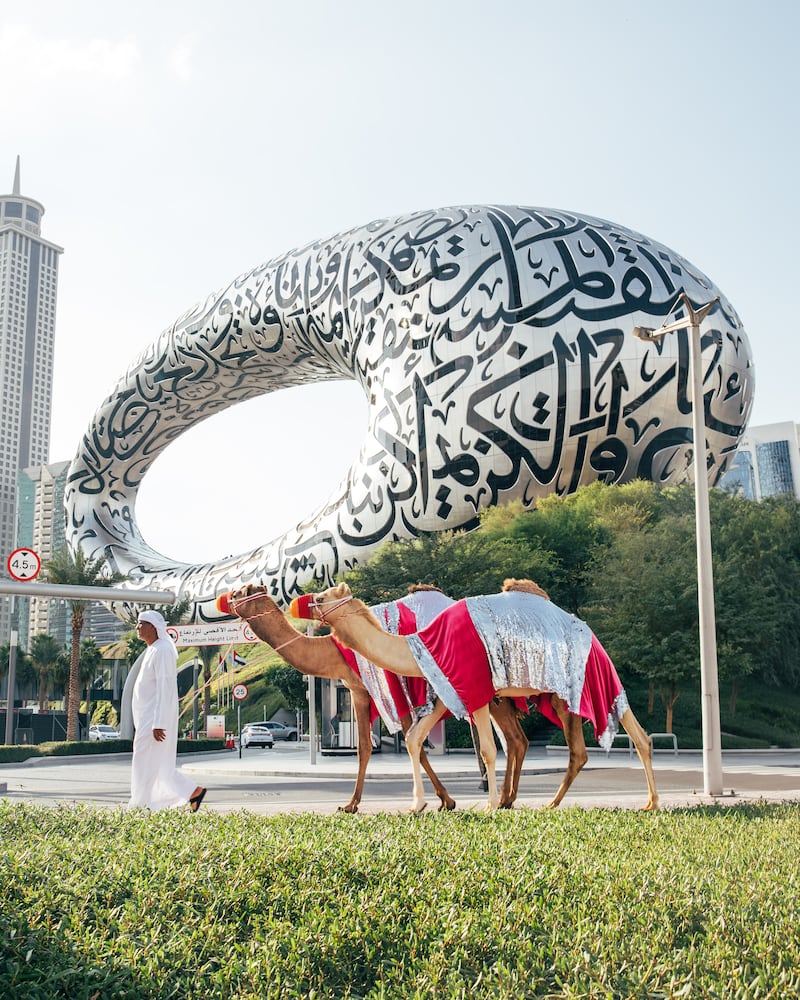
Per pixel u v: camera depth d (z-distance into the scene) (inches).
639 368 1844.2
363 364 2148.1
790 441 5255.9
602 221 2073.1
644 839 276.8
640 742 425.4
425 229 2123.5
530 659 402.0
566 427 1852.9
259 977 150.0
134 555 2861.7
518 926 168.2
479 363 1910.7
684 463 1911.9
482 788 671.8
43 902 177.8
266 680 2566.4
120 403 2785.4
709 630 592.7
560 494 1915.6
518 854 233.0
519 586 433.7
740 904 181.5
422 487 1977.1
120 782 858.1
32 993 144.9
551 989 143.9
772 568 1526.8
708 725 576.4
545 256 1937.7
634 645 1314.0
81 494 2947.8
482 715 403.5
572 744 421.4
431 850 236.8
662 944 159.3
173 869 204.2
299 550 2236.7
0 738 2237.9
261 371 2593.5
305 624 1427.2
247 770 928.3
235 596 438.3
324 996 146.9
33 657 2783.0
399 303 2060.8
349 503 2144.4
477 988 143.8
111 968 151.3
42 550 7022.6
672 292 1908.2
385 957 161.2
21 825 289.7
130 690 1438.2
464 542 1507.1
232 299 2465.6
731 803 478.9
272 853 221.6
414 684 428.1
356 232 2265.0
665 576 1320.1
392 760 1093.1
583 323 1862.7
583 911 176.4
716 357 1897.1
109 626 5191.9
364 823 307.9
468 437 1908.2
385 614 451.8
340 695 1229.1
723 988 138.6
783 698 1560.0
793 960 152.7
